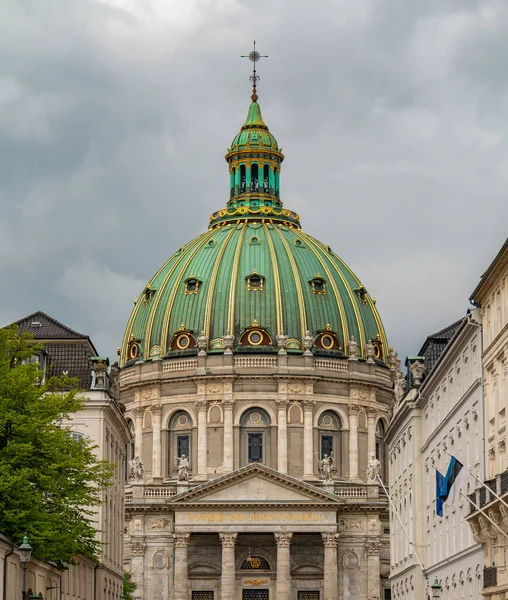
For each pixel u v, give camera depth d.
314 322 185.75
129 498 174.75
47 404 77.56
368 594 164.75
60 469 77.06
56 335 111.88
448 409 92.31
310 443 180.25
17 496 72.44
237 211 197.12
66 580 90.00
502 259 71.69
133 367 186.88
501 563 73.88
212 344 183.75
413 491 107.69
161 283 193.12
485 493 76.19
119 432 122.81
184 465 171.25
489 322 77.81
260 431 181.25
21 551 62.53
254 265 188.12
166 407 183.88
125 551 173.50
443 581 94.56
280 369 181.25
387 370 189.62
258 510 162.38
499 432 74.88
